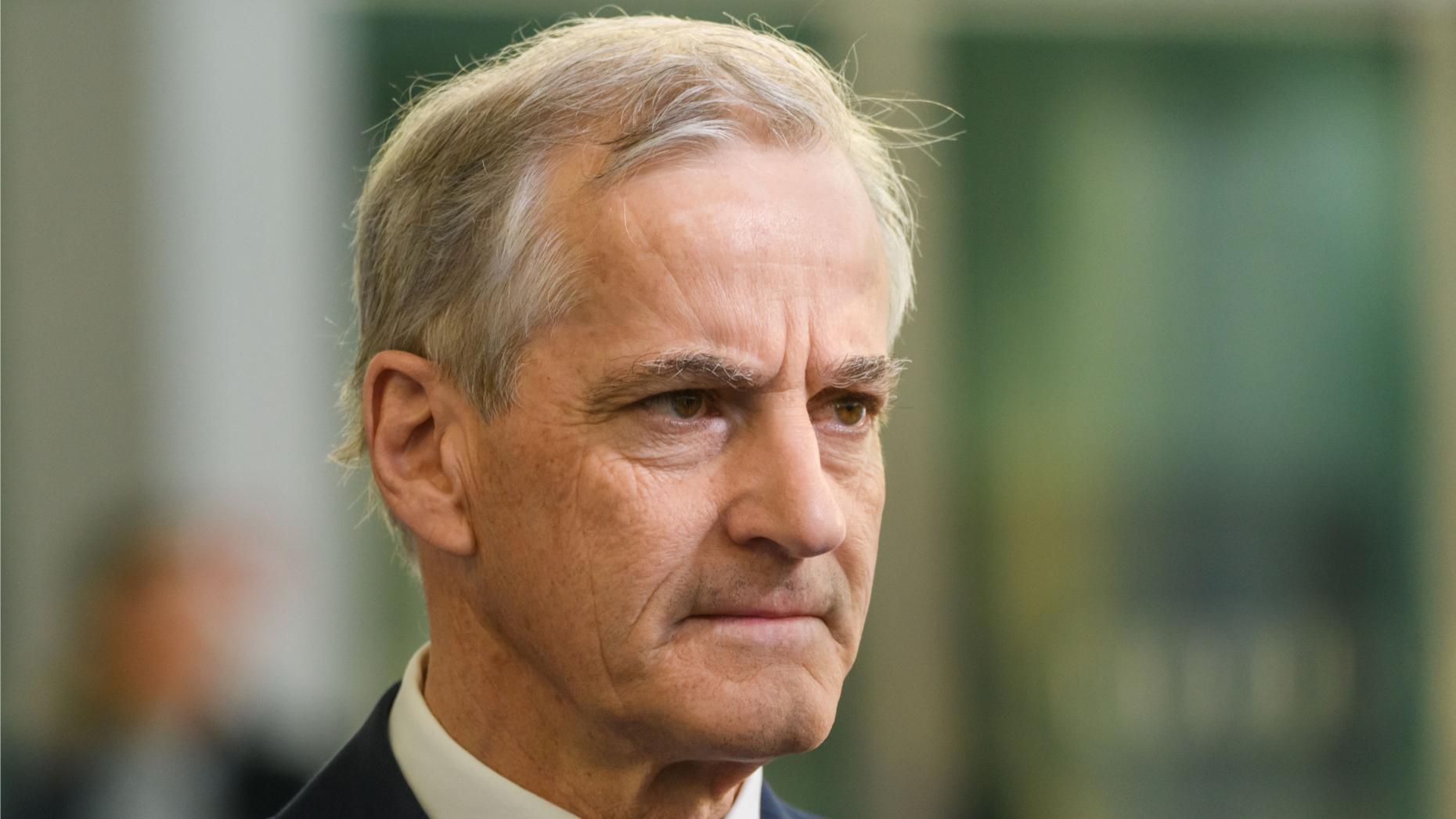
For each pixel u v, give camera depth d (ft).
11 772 37.96
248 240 46.01
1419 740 49.96
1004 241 48.60
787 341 13.88
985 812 47.75
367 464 17.26
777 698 13.91
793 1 47.70
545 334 14.07
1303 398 50.08
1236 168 50.01
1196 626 49.11
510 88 14.82
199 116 45.78
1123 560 48.91
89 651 38.52
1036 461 48.52
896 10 48.01
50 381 44.55
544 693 14.71
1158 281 49.44
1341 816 49.49
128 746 37.78
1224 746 49.32
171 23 45.57
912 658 47.57
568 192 14.14
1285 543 49.80
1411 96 50.55
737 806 15.65
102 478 44.37
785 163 14.37
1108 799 48.26
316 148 46.55
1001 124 48.73
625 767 14.65
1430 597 50.06
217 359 45.52
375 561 45.78
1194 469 49.42
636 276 13.75
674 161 14.01
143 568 39.34
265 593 41.86
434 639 15.79
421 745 15.46
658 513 13.80
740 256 13.82
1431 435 50.29
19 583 42.96
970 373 48.34
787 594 13.98
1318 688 49.93
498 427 14.35
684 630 13.96
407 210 15.33
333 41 46.68
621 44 14.82
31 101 44.98
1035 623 48.26
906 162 48.01
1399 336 50.47
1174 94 49.70
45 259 44.86
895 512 47.65
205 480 44.86
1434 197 50.52
